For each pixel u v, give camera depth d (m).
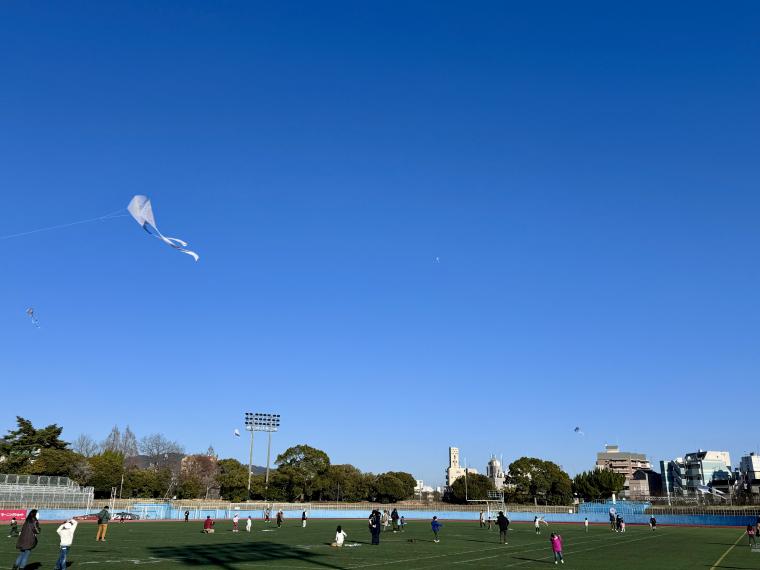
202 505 119.38
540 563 39.47
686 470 195.50
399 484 160.75
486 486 166.62
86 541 52.22
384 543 56.00
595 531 87.06
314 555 42.84
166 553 42.50
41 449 129.25
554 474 160.62
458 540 61.84
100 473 130.75
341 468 160.00
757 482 161.25
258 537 61.09
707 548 53.91
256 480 151.25
